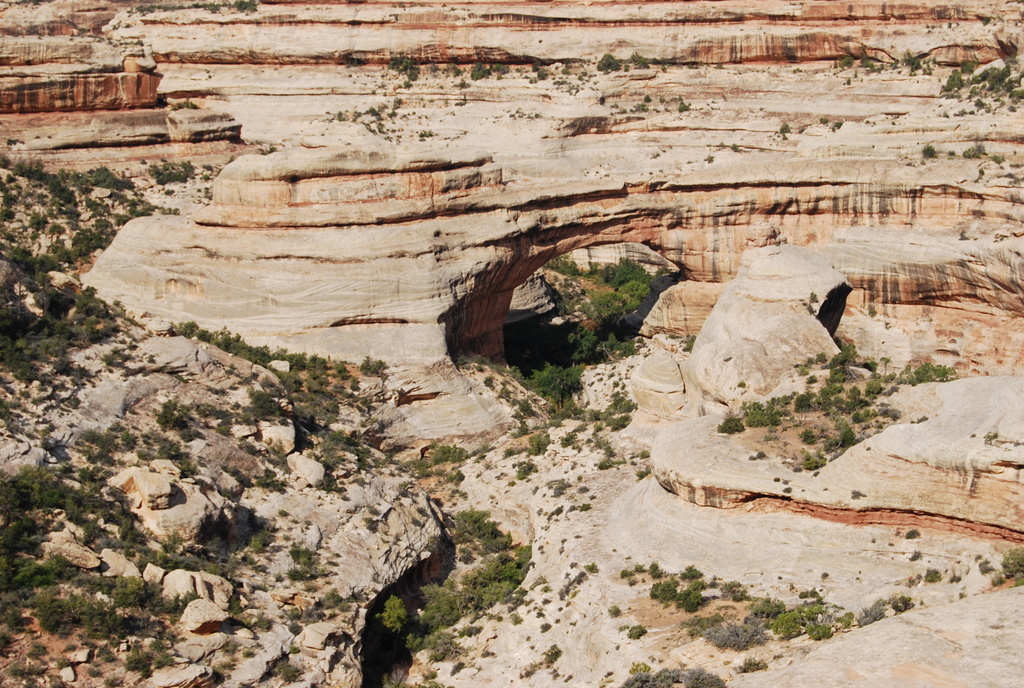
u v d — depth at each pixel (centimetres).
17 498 4884
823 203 8150
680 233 8394
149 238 7319
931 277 7750
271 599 5022
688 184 8288
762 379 6200
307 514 5566
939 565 4578
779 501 4866
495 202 7631
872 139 8344
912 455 4650
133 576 4759
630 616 4728
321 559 5356
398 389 6862
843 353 6438
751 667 4175
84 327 6194
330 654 4766
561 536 5503
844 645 4053
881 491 4691
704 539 4959
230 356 6575
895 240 7875
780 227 8294
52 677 4316
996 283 7431
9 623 4441
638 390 6494
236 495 5512
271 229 7131
